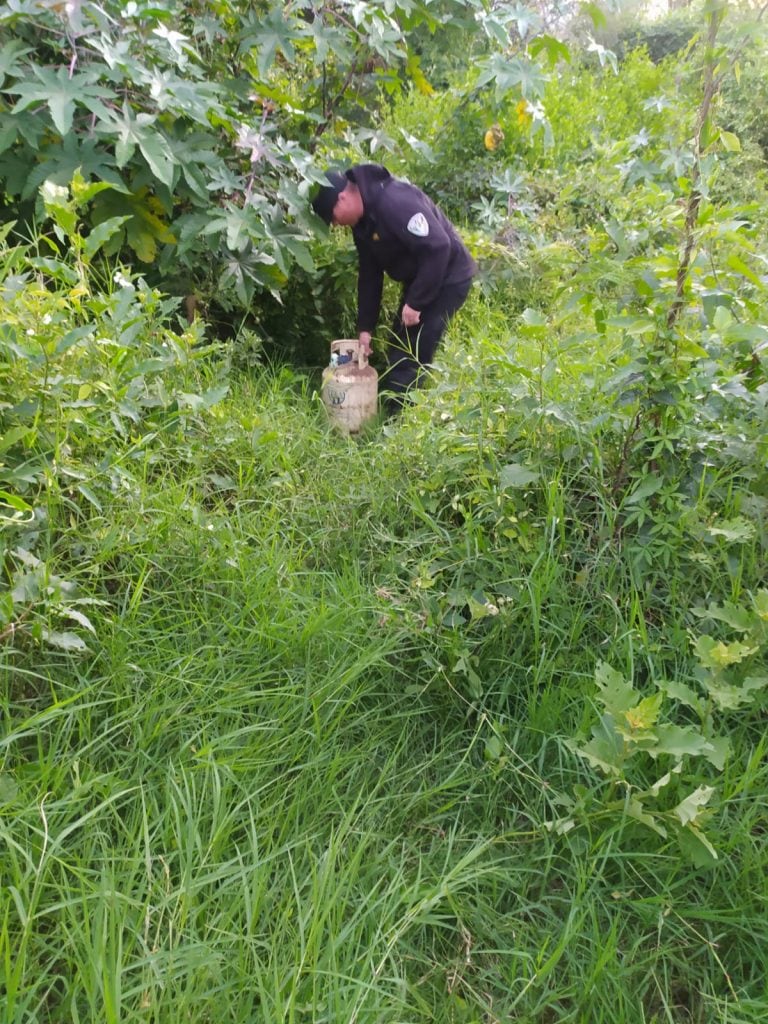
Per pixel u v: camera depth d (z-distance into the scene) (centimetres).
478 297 486
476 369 298
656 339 231
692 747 169
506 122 598
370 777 196
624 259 238
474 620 220
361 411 360
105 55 296
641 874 175
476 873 168
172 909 151
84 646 190
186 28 389
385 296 463
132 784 178
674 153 364
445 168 584
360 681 217
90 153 313
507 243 520
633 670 208
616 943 161
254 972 143
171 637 217
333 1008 137
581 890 166
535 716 204
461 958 161
